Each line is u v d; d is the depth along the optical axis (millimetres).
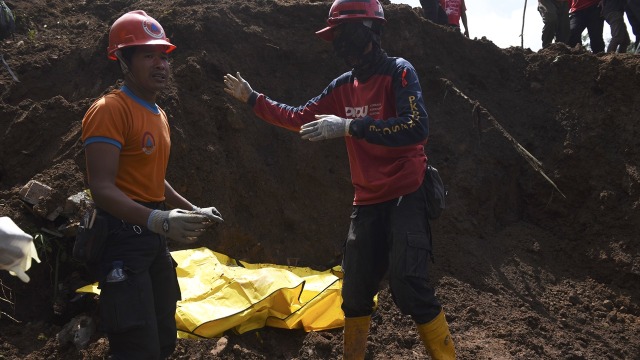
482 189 6289
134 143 3191
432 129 6461
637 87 6539
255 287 4469
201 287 4500
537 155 6598
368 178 3848
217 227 5133
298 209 5613
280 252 5387
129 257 3154
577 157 6465
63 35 6582
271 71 6168
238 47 6082
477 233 6059
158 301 3410
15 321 4227
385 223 3881
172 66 5703
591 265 6113
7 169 5129
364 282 3928
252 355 4223
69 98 5801
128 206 3004
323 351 4434
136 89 3289
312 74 6297
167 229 2953
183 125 5340
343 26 3781
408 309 3736
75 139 5141
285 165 5711
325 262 5488
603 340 5223
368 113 3855
